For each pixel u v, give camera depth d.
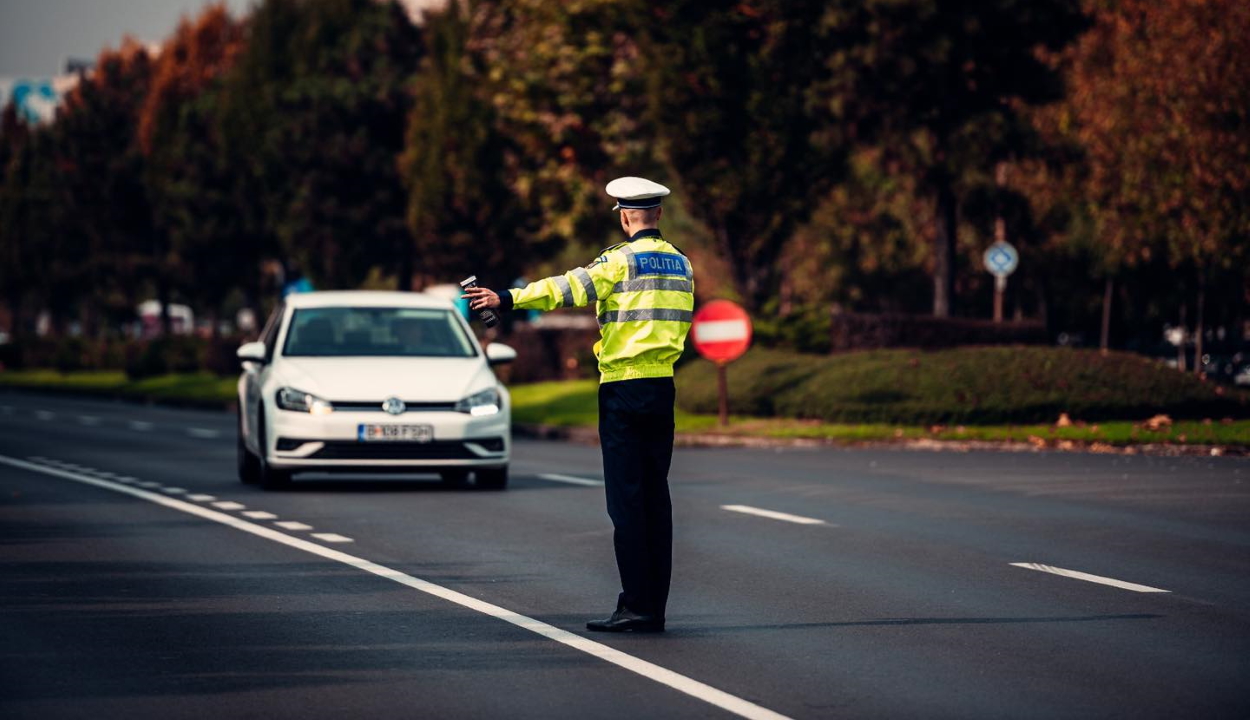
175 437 70.75
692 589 26.94
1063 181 111.88
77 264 175.12
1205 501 40.12
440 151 111.81
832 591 26.73
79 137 165.25
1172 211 99.81
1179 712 18.12
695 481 46.56
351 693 19.12
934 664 20.77
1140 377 63.41
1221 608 25.02
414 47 129.00
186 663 20.86
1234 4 92.00
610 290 22.98
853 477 47.53
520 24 110.75
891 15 80.75
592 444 67.62
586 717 17.92
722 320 68.38
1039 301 142.62
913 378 66.00
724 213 87.00
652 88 86.75
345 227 123.88
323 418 42.00
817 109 85.12
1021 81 84.56
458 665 20.73
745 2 86.56
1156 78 96.81
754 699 18.77
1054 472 48.06
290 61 137.75
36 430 76.75
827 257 152.75
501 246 113.50
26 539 33.56
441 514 38.00
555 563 29.94
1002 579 27.97
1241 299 117.69
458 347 45.88
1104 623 23.73
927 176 84.88
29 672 20.28
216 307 149.62
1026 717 17.89
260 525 35.91
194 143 144.25
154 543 32.91
